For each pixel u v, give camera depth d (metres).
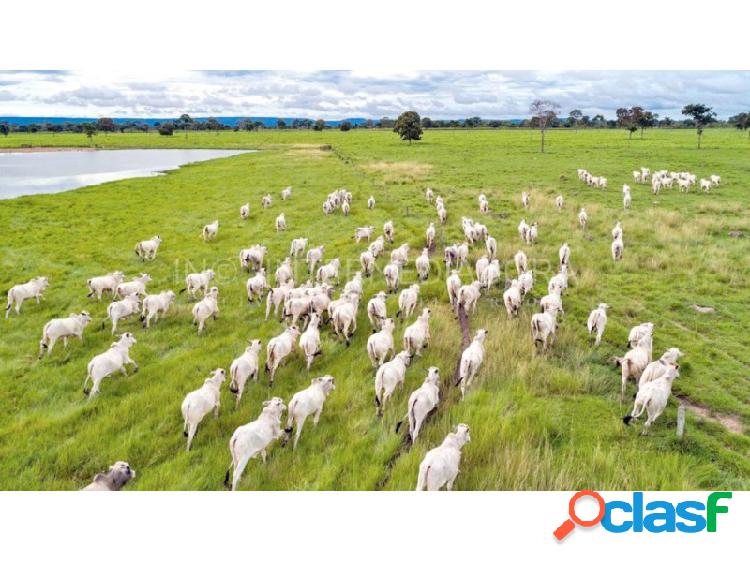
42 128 193.00
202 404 9.48
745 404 10.77
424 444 9.11
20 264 21.06
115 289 17.41
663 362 11.19
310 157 69.06
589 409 10.53
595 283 17.97
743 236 23.28
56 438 9.49
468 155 66.75
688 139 89.94
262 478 8.41
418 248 23.41
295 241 22.55
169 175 53.38
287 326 14.91
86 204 35.62
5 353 13.16
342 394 10.89
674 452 9.16
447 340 13.53
